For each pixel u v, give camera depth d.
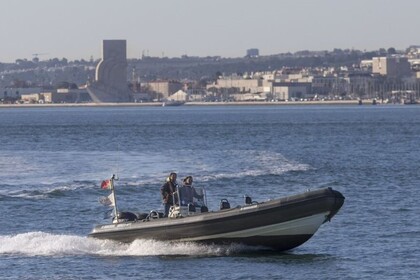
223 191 189.62
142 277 109.06
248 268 112.62
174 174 120.19
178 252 118.31
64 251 121.06
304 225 115.56
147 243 119.38
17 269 113.12
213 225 116.31
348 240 129.88
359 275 109.56
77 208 164.75
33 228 144.12
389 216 151.12
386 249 123.88
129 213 122.88
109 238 121.56
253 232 116.19
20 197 177.25
